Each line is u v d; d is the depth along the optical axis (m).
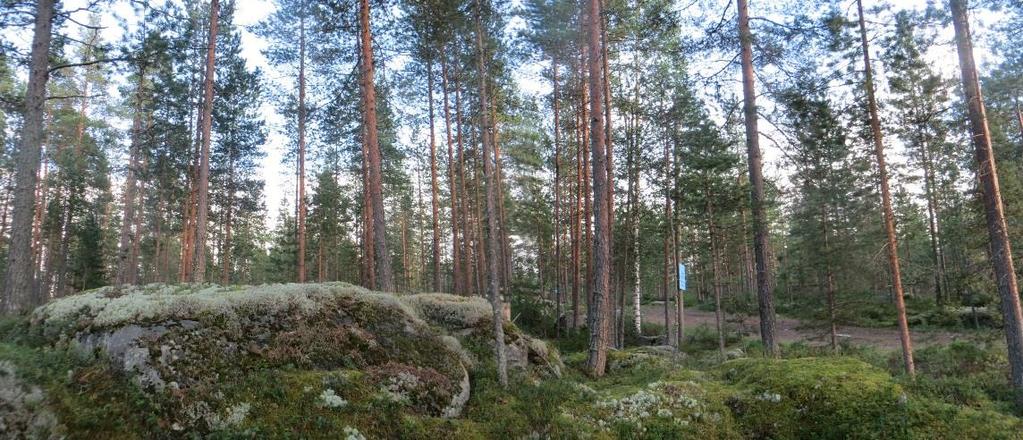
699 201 20.88
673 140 21.97
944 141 14.46
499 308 9.90
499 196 26.16
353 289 10.09
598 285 13.11
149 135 24.80
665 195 22.30
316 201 35.00
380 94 21.11
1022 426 8.05
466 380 9.19
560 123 25.12
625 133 22.27
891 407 8.25
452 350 10.12
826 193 20.05
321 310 8.96
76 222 36.19
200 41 23.98
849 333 25.67
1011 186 14.14
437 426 7.54
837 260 19.31
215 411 6.46
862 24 15.00
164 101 23.70
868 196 18.05
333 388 7.37
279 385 7.08
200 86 24.59
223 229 38.19
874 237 18.05
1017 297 11.44
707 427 8.46
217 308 7.82
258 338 7.85
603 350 13.05
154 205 33.47
